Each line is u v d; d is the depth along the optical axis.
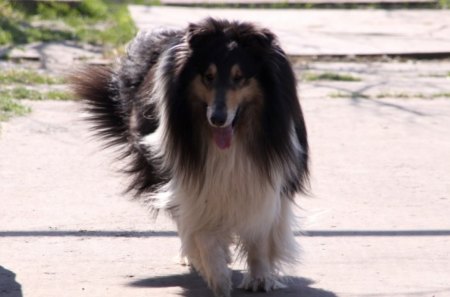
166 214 9.23
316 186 10.88
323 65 18.81
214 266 7.45
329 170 11.58
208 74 7.18
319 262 8.44
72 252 8.66
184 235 7.70
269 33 7.29
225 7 25.38
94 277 7.99
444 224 9.54
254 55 7.25
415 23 23.42
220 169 7.41
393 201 10.34
